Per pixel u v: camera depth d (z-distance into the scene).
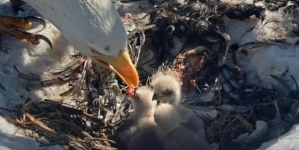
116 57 0.98
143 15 1.28
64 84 1.15
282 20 1.23
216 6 1.24
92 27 0.95
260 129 1.06
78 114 1.07
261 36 1.21
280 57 1.16
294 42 1.18
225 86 1.16
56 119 1.05
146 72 1.21
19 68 1.13
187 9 1.24
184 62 1.20
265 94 1.13
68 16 0.96
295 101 1.09
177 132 1.07
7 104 1.07
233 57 1.20
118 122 1.10
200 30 1.20
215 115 1.11
